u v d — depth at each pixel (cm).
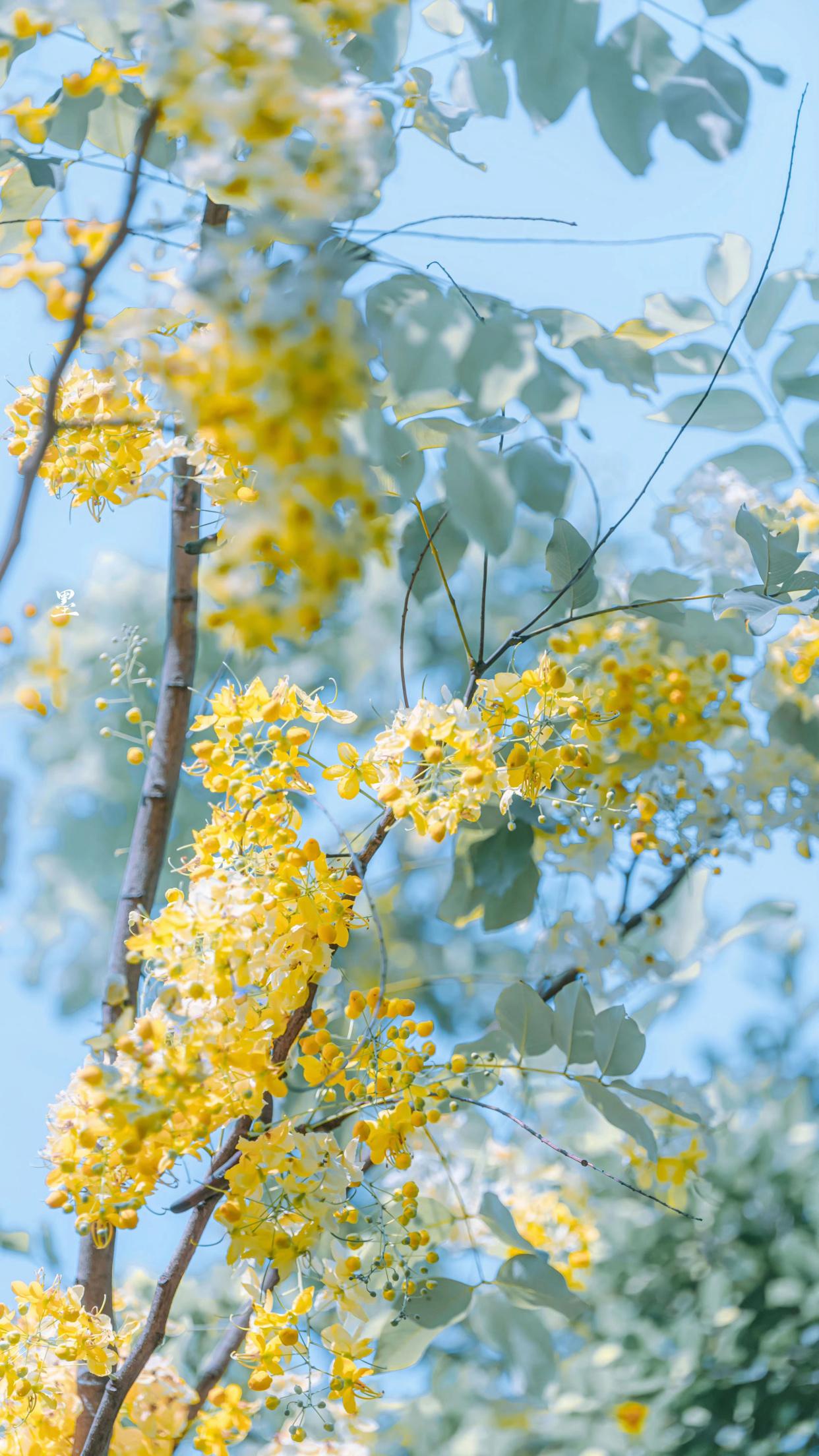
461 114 324
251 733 325
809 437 343
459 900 348
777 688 350
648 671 346
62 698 344
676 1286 509
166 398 295
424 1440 514
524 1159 396
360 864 326
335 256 297
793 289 342
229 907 315
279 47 294
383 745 325
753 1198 512
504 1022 337
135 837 337
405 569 338
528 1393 334
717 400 343
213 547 319
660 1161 364
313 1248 323
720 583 349
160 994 313
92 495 329
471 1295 331
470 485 306
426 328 310
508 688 329
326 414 292
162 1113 309
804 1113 527
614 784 346
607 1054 338
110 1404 320
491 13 320
